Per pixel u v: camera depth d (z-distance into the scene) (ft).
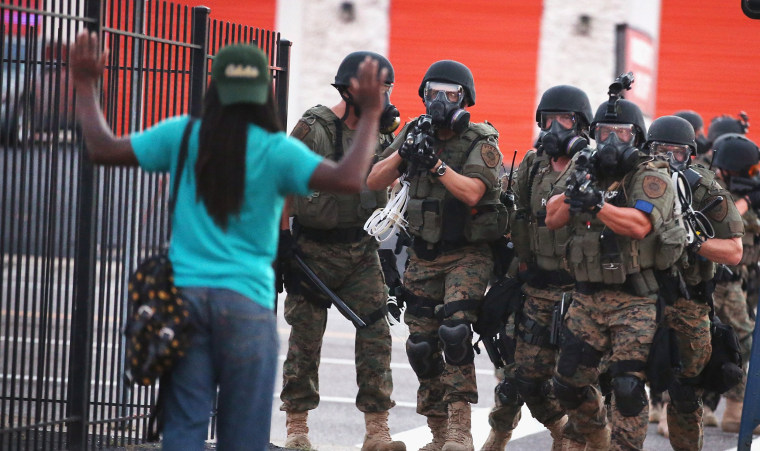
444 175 71.56
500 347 75.97
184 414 41.81
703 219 71.15
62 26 58.95
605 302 65.87
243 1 193.77
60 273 60.90
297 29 194.39
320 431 93.30
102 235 65.16
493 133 75.20
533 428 96.58
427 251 75.92
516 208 76.13
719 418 105.60
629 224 62.64
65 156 59.57
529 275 74.13
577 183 62.75
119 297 69.26
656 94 194.39
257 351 41.96
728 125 118.11
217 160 41.42
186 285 41.52
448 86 72.74
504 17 189.57
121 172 65.77
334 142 74.95
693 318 73.10
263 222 42.11
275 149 41.65
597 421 70.18
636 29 190.70
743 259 96.53
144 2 67.56
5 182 57.47
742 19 192.65
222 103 41.86
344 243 76.13
